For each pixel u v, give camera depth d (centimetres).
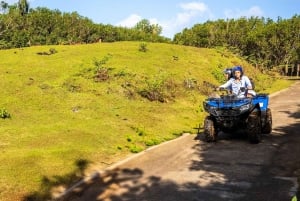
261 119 1137
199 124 1373
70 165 834
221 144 1075
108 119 1241
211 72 2417
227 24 5906
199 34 6456
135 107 1439
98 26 5700
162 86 1752
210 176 805
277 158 912
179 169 859
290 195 684
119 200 693
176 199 691
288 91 2422
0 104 1318
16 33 4481
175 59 2453
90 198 703
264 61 4147
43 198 695
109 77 1778
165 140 1139
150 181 785
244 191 716
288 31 4950
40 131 1050
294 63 5016
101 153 945
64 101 1402
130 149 1007
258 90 2419
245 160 908
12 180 731
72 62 2059
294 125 1298
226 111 1052
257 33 5119
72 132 1055
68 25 5400
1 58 2223
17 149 906
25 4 5362
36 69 1900
